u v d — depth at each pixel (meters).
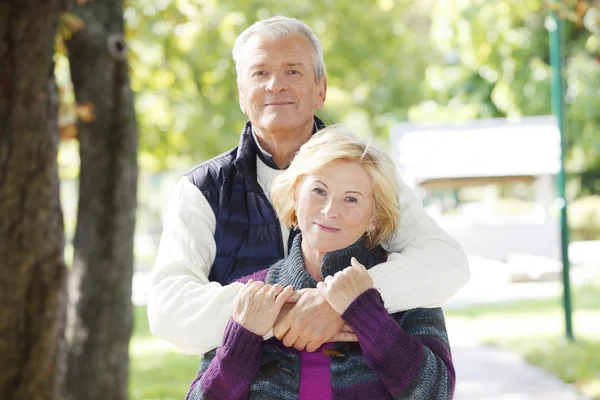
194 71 21.27
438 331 3.51
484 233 29.11
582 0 10.91
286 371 3.38
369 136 3.60
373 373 3.35
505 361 12.95
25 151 6.77
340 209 3.42
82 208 9.74
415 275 3.53
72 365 9.60
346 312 3.26
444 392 3.27
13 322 6.80
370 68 27.02
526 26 27.98
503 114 32.06
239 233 3.91
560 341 14.12
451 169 26.86
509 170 26.97
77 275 9.70
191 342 3.48
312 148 3.51
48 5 6.75
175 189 4.02
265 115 4.03
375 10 26.48
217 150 22.56
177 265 3.75
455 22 24.48
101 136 9.68
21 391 6.83
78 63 9.63
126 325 9.80
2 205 6.74
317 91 4.18
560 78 14.41
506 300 20.55
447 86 32.16
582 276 24.23
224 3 21.08
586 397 10.33
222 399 3.30
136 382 13.30
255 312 3.32
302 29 4.09
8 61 6.73
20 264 6.78
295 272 3.48
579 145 30.88
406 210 3.85
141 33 17.22
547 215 28.78
